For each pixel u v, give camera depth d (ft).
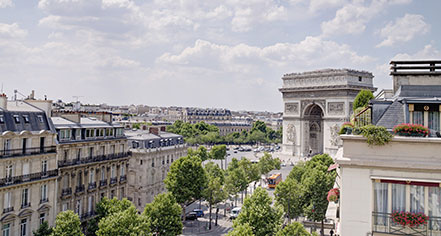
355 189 74.08
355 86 611.47
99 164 252.01
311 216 246.27
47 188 202.90
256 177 412.77
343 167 75.15
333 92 625.82
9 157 176.96
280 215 204.74
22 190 186.70
